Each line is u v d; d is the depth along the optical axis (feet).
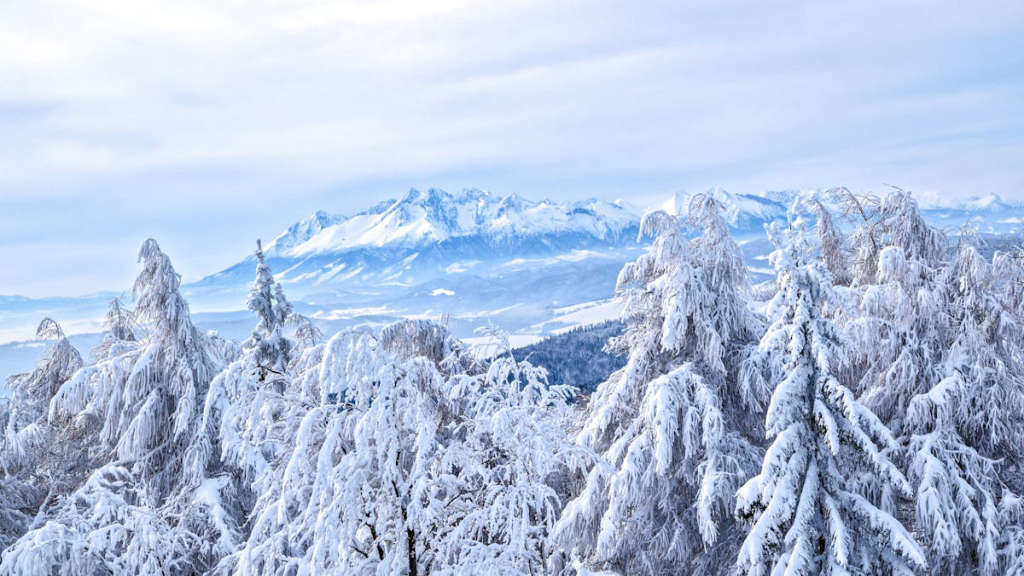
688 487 46.55
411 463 29.14
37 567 33.53
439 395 32.30
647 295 48.62
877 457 32.48
